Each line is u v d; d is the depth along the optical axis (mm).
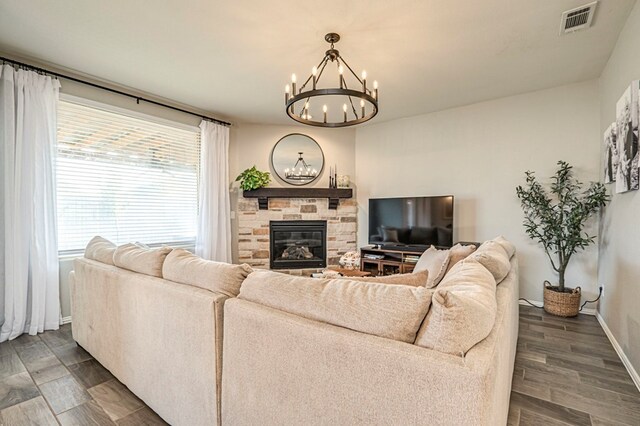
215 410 1385
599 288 3270
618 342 2500
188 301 1467
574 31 2455
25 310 2766
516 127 3811
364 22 2328
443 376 812
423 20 2303
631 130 2174
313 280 1246
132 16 2268
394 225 4512
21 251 2721
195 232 4336
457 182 4246
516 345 2434
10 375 2092
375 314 1005
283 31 2449
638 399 1860
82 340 2373
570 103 3492
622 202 2512
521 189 3650
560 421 1668
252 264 4840
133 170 3666
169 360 1584
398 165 4777
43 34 2502
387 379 902
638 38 2115
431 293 988
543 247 3670
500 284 1709
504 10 2193
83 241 3258
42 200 2848
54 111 2943
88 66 3031
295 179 5066
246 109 4309
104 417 1685
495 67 3061
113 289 1962
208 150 4309
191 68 3086
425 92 3688
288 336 1117
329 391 1022
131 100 3621
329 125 2771
